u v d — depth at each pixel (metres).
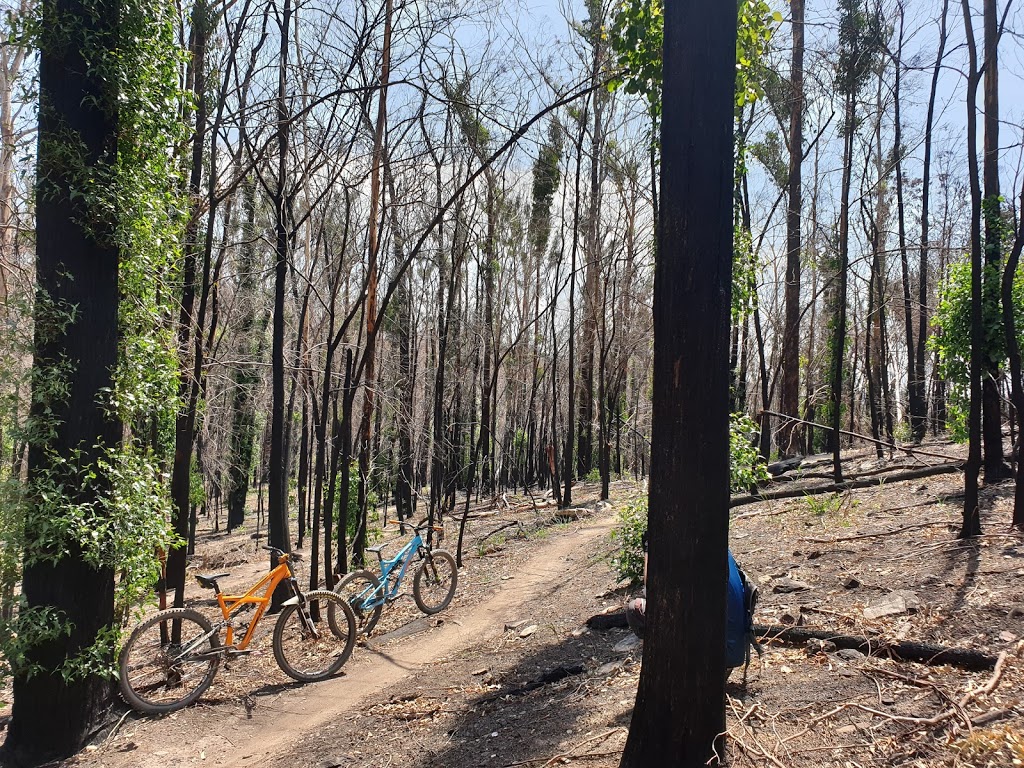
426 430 16.56
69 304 5.32
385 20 8.43
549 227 21.62
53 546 5.21
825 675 4.26
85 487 5.32
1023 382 8.53
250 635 6.65
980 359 6.26
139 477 5.60
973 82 6.32
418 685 6.07
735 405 20.27
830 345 25.66
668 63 3.16
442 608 8.93
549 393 32.56
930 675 4.01
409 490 18.78
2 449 5.23
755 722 3.83
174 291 7.07
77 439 5.32
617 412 27.03
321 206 11.02
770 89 13.52
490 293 19.73
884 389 21.81
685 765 3.15
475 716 5.04
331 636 7.52
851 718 3.70
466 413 24.86
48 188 5.32
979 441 6.27
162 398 5.99
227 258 10.67
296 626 7.50
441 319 13.92
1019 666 3.86
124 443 6.01
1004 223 8.77
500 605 8.76
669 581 3.16
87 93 5.38
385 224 10.14
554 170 15.01
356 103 8.55
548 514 17.78
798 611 5.42
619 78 6.14
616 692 4.74
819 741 3.54
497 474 27.36
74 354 5.32
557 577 9.75
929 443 14.73
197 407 8.71
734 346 20.08
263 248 11.25
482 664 6.29
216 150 7.97
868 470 12.05
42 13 5.23
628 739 3.35
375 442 15.21
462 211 11.69
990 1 7.95
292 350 12.92
